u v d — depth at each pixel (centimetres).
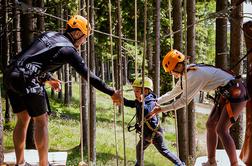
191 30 1106
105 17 1667
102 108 2575
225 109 445
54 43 417
